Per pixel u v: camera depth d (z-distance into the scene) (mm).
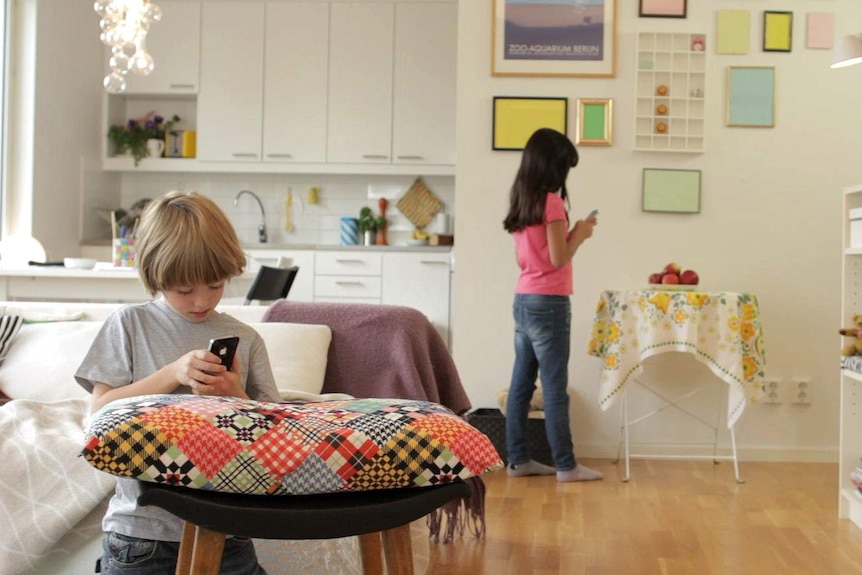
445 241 6625
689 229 4473
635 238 4480
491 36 4512
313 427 1099
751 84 4449
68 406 2402
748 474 4098
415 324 2783
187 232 1403
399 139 6699
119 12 4496
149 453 1042
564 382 3932
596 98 4477
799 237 4465
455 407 2881
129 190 7203
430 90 6688
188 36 6738
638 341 3955
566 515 3350
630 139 4477
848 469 3324
